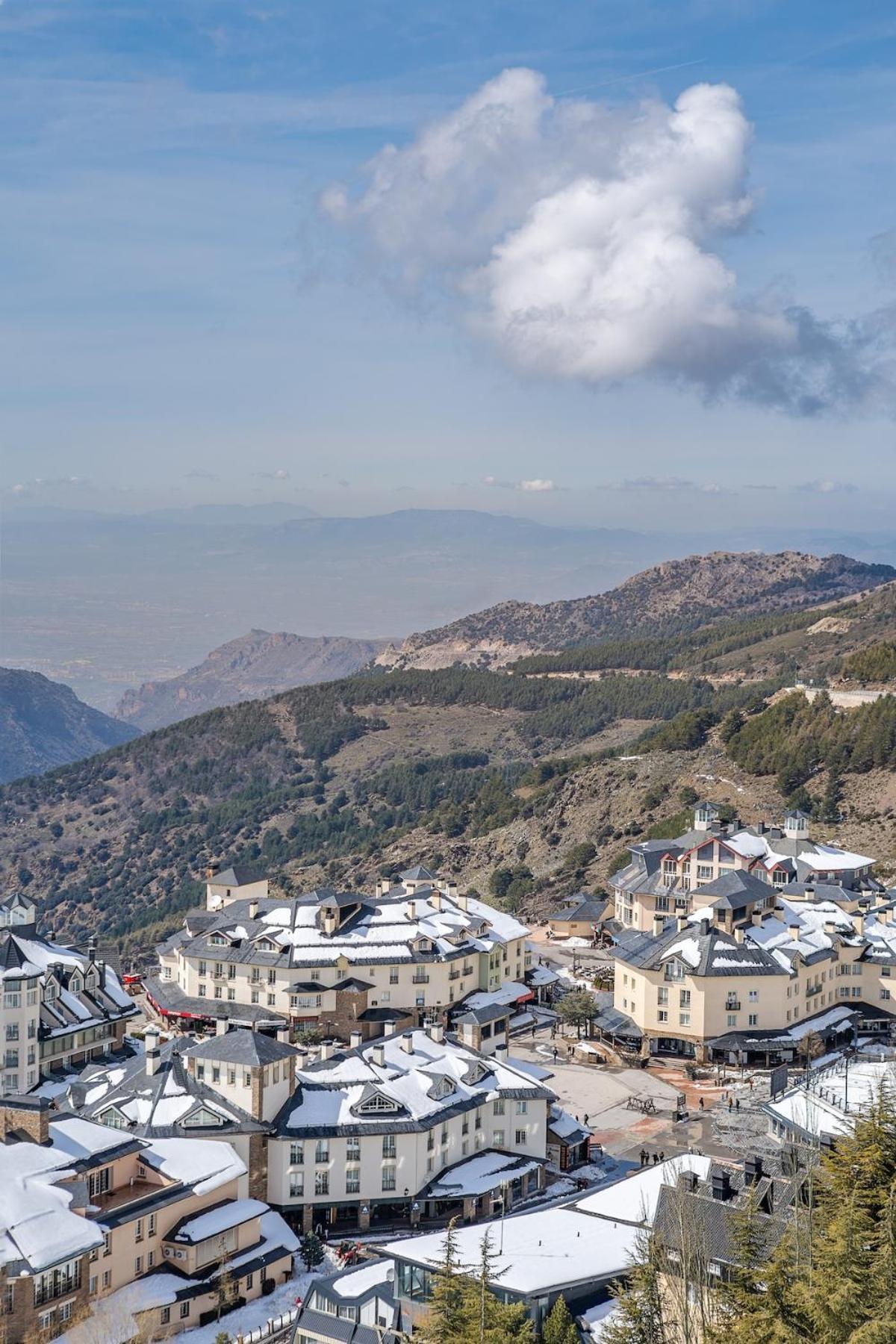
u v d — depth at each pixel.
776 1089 140.88
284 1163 125.75
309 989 176.25
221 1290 111.12
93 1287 106.56
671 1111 155.62
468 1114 135.62
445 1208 130.50
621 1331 83.00
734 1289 79.44
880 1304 73.06
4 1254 99.62
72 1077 161.38
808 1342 72.56
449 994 182.25
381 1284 99.69
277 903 190.62
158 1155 118.62
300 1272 119.00
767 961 175.50
